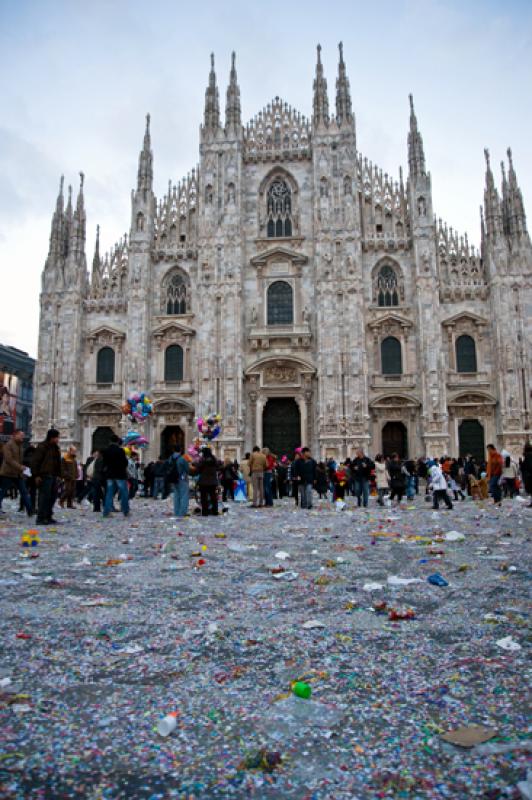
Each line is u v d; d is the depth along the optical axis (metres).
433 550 14.03
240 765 4.41
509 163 56.53
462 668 6.32
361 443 52.81
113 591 10.03
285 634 7.58
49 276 58.56
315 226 56.56
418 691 5.73
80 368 57.81
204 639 7.37
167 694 5.70
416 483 42.00
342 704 5.45
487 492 35.19
